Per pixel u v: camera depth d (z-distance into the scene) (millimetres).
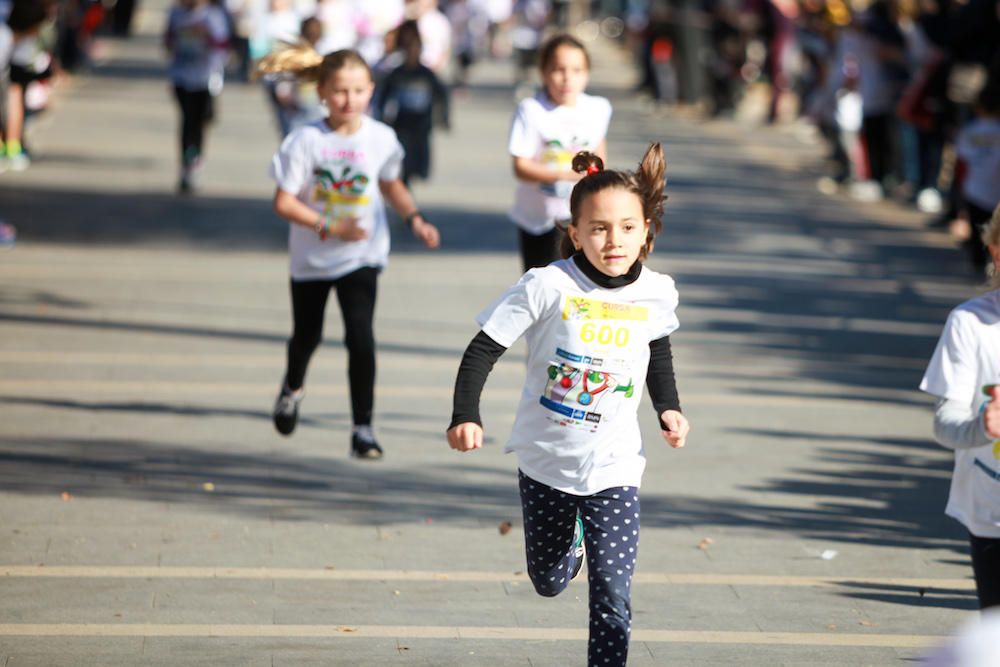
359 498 13086
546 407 8492
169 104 46312
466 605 10500
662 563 11617
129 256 24172
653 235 8578
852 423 16188
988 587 7805
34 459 13828
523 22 61312
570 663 9438
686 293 22844
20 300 20688
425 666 9297
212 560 11297
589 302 8359
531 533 8695
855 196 33188
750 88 52438
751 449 15039
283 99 26953
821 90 40188
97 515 12312
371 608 10367
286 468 13883
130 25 69562
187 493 13023
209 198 30156
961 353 7723
